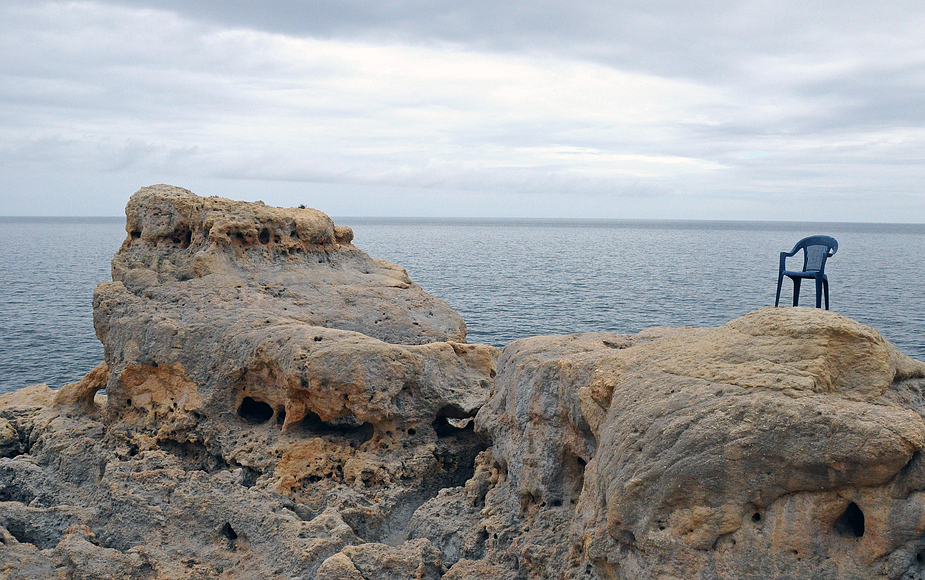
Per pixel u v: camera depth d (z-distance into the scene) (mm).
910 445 7648
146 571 11961
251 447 14023
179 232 17531
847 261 129375
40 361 43719
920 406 8797
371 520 12812
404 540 12781
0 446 16578
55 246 182375
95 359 44500
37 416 17266
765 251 179000
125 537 12844
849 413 7895
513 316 61750
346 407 13328
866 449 7660
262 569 11664
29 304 67750
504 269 113000
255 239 17500
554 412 10930
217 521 12719
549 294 78000
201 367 14844
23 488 15000
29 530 12945
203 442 14625
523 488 11125
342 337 13711
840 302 68438
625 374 9641
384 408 13320
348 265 19734
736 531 8180
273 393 14273
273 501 12711
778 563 8031
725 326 9906
